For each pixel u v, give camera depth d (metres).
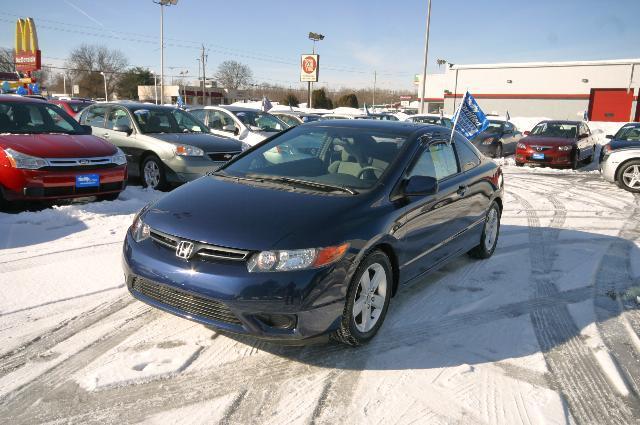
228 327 2.88
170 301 3.05
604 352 3.44
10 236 5.17
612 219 7.79
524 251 5.81
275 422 2.55
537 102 49.38
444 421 2.62
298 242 2.92
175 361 3.04
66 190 6.10
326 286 2.92
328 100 56.84
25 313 3.55
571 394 2.93
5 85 16.95
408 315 3.88
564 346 3.51
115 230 5.58
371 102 113.62
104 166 6.44
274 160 4.16
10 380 2.77
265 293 2.81
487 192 5.08
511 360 3.28
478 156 5.26
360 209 3.31
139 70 81.12
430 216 3.92
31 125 6.82
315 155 4.11
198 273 2.89
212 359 3.09
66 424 2.45
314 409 2.67
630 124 13.02
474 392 2.90
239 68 88.06
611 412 2.78
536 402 2.83
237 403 2.69
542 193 10.16
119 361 3.01
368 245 3.15
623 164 10.71
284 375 2.97
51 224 5.64
